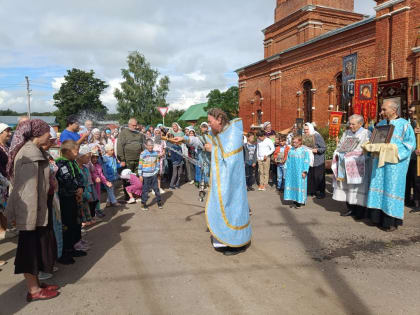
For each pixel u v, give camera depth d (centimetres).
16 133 315
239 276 371
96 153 599
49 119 5134
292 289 338
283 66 1856
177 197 828
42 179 316
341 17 1927
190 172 1060
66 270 396
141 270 392
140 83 4144
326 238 492
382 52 1157
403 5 1078
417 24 1045
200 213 661
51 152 634
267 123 1103
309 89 1697
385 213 509
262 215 633
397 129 508
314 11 1866
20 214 302
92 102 5334
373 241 475
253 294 330
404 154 495
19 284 366
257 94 2200
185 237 511
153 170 691
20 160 304
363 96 1134
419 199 631
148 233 534
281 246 462
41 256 325
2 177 509
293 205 705
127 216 642
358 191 571
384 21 1144
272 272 379
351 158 564
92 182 572
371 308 301
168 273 382
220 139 426
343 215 615
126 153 790
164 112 1756
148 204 750
